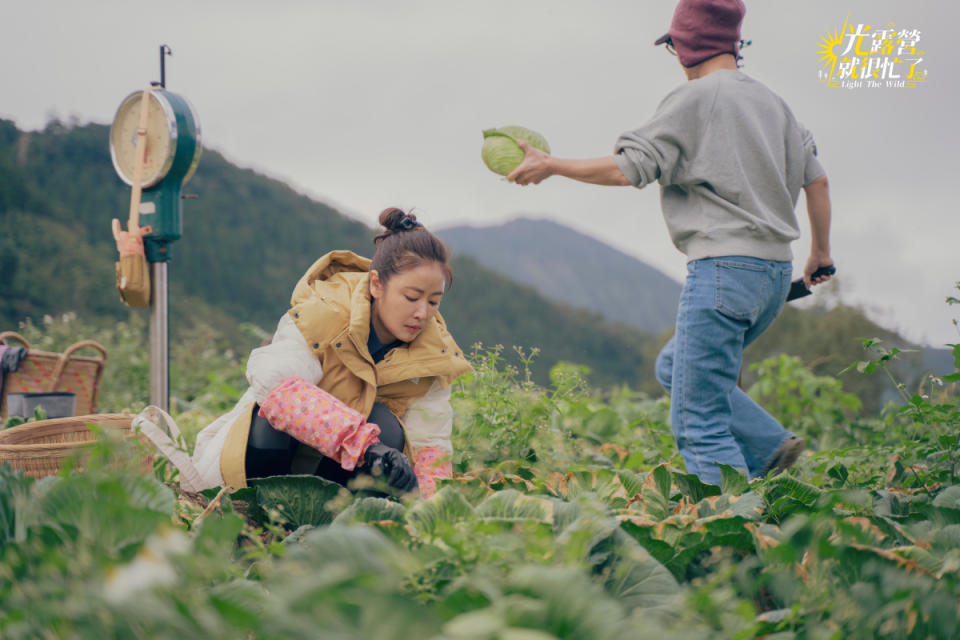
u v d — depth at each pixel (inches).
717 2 117.8
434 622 33.9
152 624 34.6
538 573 38.2
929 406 112.8
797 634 48.9
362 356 93.2
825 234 131.7
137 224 142.5
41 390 153.8
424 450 98.9
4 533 50.8
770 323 122.5
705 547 63.3
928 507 78.5
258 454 89.0
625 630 35.4
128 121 146.3
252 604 44.0
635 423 185.8
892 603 50.3
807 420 222.4
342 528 44.0
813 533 59.6
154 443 87.6
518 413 122.5
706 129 113.2
